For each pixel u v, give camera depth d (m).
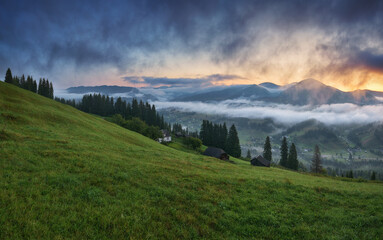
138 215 10.16
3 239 6.97
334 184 28.08
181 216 10.90
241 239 9.92
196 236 9.50
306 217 13.09
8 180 11.05
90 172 14.99
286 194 17.38
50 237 7.50
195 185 16.45
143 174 16.97
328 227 11.92
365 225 12.46
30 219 8.15
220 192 15.84
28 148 17.86
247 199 14.95
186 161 30.69
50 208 9.16
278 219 12.30
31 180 11.61
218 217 11.64
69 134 32.94
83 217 9.09
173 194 13.62
